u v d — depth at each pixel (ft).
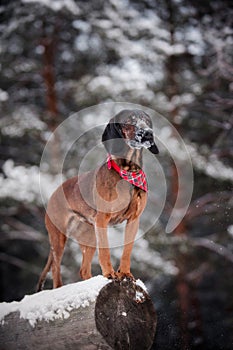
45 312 18.01
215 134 55.36
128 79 52.54
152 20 54.65
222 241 51.60
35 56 59.31
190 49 54.90
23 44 56.49
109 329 16.85
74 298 17.44
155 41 53.72
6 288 61.46
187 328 50.03
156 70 55.26
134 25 54.49
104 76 53.26
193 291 51.19
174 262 50.55
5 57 54.90
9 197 51.42
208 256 52.85
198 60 56.80
